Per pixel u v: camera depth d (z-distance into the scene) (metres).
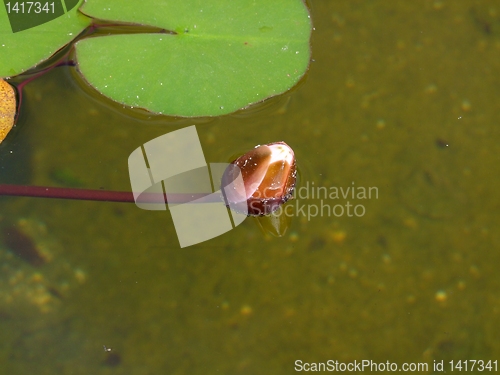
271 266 0.75
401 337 0.74
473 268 0.76
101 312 0.74
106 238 0.75
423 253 0.76
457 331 0.74
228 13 0.77
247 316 0.74
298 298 0.75
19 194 0.74
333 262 0.75
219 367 0.73
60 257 0.75
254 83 0.76
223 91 0.76
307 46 0.77
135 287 0.74
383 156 0.77
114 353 0.73
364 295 0.75
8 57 0.76
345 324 0.74
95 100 0.77
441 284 0.75
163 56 0.76
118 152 0.76
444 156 0.77
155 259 0.75
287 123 0.77
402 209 0.76
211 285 0.75
